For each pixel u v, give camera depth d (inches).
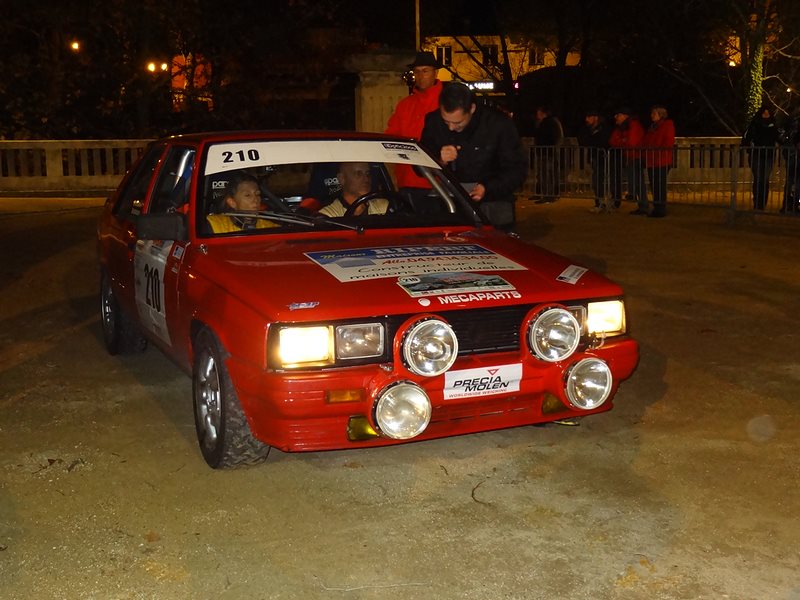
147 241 237.1
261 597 145.9
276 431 174.4
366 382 171.8
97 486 187.0
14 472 194.2
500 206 233.9
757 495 180.7
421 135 282.7
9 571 153.9
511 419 187.2
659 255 451.2
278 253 199.8
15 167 754.2
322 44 992.2
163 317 223.1
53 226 561.3
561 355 182.2
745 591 146.1
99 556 158.7
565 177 686.5
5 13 887.1
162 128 970.7
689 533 165.3
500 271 192.4
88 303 354.9
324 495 182.2
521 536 164.9
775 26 1031.0
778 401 235.9
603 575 151.4
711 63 1154.7
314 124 1042.7
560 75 1334.9
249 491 184.4
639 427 217.9
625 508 175.5
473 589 147.6
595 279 195.8
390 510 175.6
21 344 296.2
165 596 146.3
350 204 235.0
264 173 229.9
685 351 283.0
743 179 570.9
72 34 906.7
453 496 181.5
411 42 1338.6
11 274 408.8
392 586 148.7
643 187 605.3
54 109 916.0
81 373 264.1
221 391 185.5
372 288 179.9
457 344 175.6
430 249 204.5
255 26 950.4
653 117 603.8
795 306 339.6
